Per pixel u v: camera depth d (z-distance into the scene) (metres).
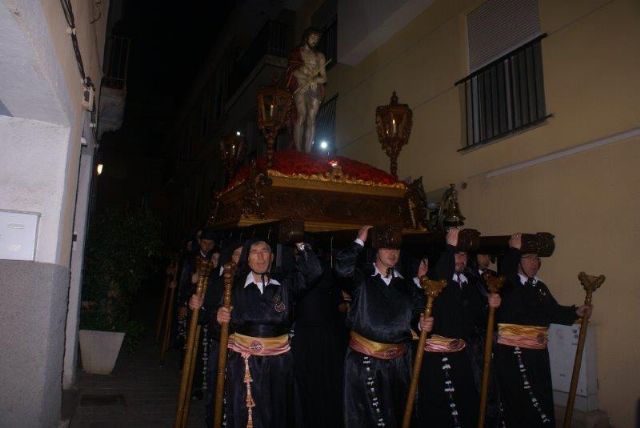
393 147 6.48
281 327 3.85
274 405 3.71
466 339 4.50
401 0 8.49
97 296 6.84
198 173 21.39
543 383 4.46
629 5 5.26
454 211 6.34
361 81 10.29
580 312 4.61
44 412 3.58
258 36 14.57
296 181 5.09
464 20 7.77
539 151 6.17
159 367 7.34
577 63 5.79
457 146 7.55
